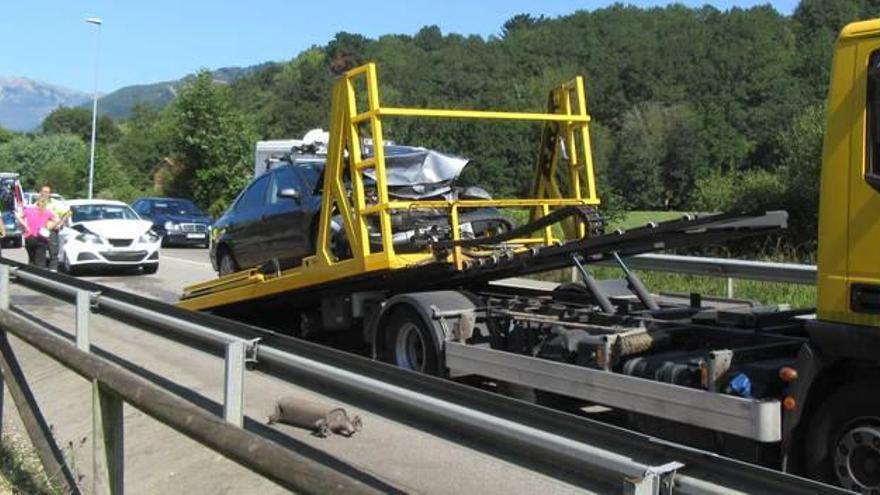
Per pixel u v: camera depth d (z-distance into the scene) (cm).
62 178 6988
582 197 881
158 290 1747
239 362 521
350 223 805
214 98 4581
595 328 616
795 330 574
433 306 723
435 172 854
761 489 263
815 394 483
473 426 351
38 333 549
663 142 4653
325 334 1030
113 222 2048
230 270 1134
